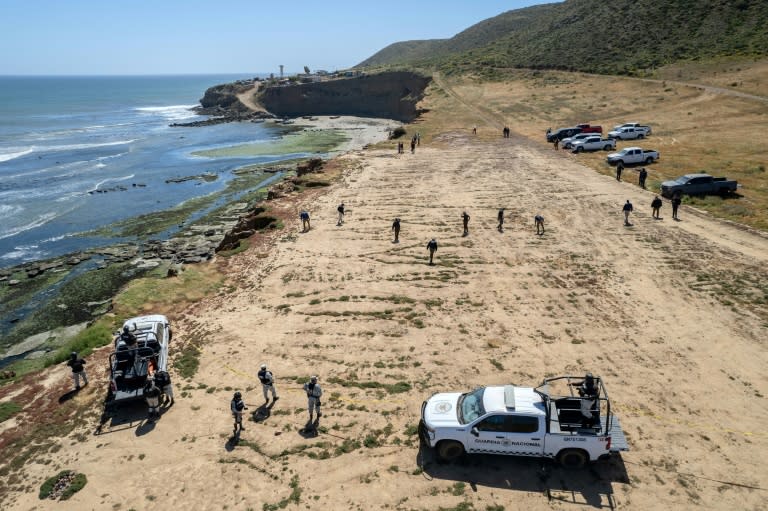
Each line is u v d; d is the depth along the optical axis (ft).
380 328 65.46
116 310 74.02
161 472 42.96
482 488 39.24
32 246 124.57
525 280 78.23
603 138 174.19
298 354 60.39
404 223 108.78
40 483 42.70
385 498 38.81
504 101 280.10
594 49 323.37
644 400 48.91
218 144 278.05
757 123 183.52
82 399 53.67
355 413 49.08
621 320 64.85
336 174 156.56
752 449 42.45
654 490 38.55
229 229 132.16
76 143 280.31
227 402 52.11
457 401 44.52
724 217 101.50
